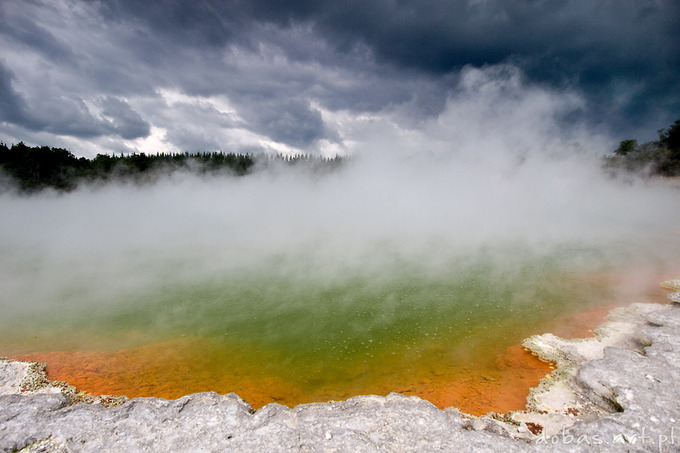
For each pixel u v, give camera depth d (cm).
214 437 401
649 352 555
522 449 375
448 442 387
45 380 596
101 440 400
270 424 419
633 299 850
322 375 604
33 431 413
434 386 554
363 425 415
